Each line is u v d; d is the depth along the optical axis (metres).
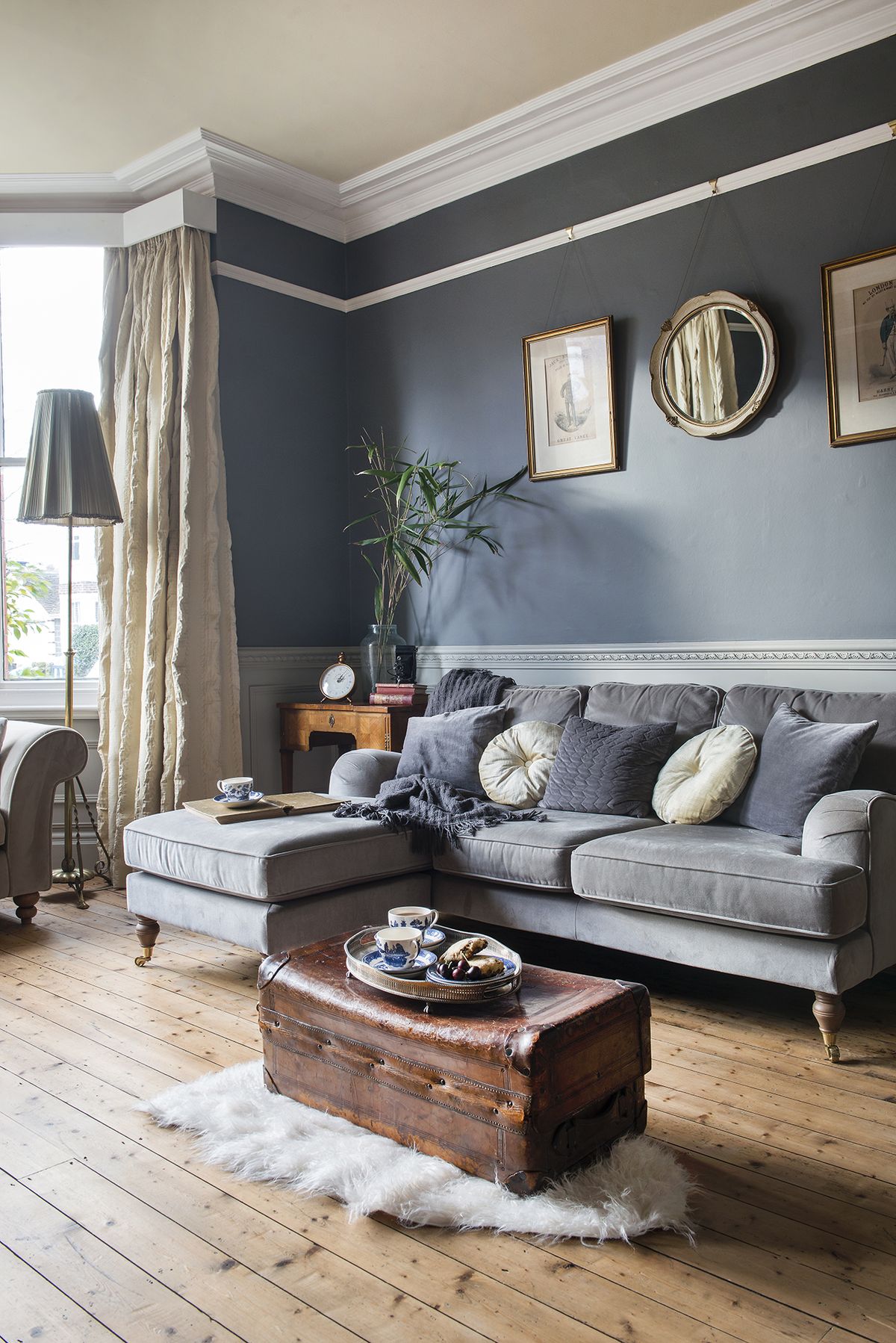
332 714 4.28
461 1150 1.77
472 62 3.61
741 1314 1.43
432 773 3.46
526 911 2.83
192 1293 1.50
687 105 3.61
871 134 3.19
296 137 4.14
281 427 4.61
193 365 4.23
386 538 4.25
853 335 3.23
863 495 3.25
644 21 3.37
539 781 3.27
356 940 2.15
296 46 3.49
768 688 3.12
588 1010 1.78
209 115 3.95
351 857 2.81
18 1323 1.44
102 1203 1.75
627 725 3.32
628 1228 1.62
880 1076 2.24
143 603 4.29
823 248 3.31
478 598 4.34
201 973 3.06
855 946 2.31
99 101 3.83
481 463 4.34
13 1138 1.99
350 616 4.88
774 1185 1.78
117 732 4.27
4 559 4.60
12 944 3.41
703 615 3.63
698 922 2.49
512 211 4.16
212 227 4.33
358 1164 1.79
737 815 2.92
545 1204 1.66
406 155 4.29
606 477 3.90
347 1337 1.40
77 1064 2.36
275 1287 1.51
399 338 4.64
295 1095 2.07
